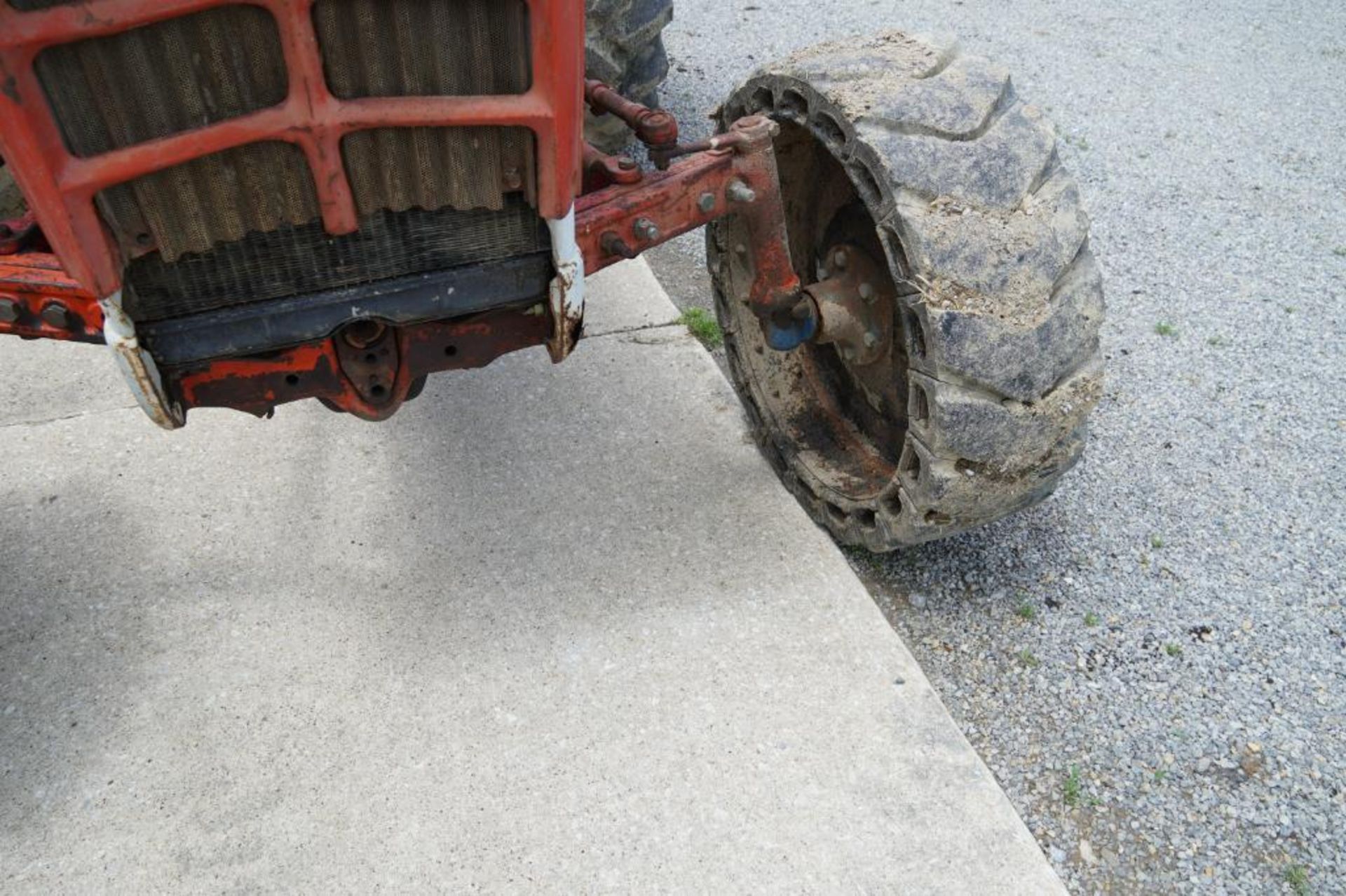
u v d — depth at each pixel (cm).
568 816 219
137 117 157
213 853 215
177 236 173
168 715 242
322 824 219
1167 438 330
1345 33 611
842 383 307
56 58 147
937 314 216
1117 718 246
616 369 351
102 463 312
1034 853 212
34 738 238
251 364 200
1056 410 231
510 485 305
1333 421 335
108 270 167
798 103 250
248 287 187
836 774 226
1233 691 251
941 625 271
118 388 343
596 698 243
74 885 210
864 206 268
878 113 226
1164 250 423
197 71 157
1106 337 375
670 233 228
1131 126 514
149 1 145
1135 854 219
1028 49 594
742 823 217
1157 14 641
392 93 169
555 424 328
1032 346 223
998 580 282
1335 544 290
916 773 226
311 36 157
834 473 292
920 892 206
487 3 165
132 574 277
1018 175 229
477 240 199
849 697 243
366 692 246
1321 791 229
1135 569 284
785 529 289
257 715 241
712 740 233
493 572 277
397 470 311
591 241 216
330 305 192
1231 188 464
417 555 282
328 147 168
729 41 606
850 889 206
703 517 294
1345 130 508
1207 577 281
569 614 264
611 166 222
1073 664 259
